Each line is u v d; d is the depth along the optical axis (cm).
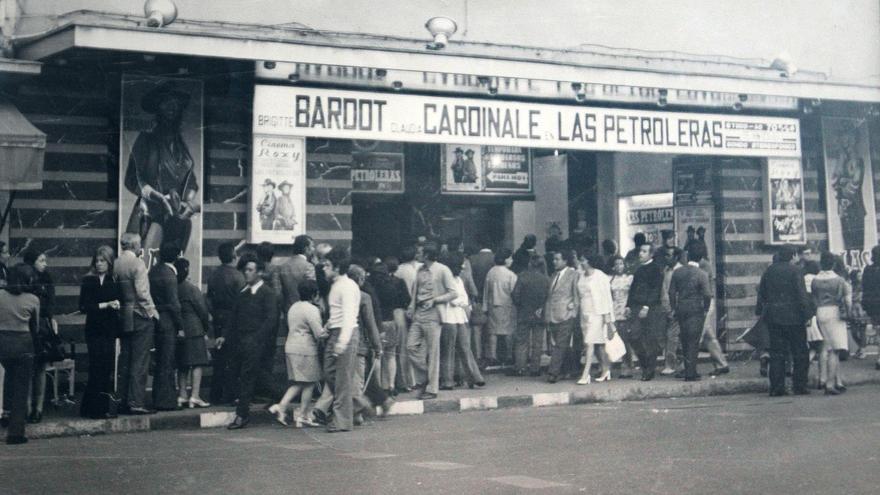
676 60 1566
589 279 1304
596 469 703
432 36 1395
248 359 1009
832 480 648
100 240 1221
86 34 1116
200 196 1267
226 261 1135
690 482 645
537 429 952
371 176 1598
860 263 1650
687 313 1302
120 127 1230
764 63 1628
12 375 913
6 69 1134
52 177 1201
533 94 1448
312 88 1296
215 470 734
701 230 1598
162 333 1056
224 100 1295
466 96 1409
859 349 1573
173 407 1062
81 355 1203
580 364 1429
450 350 1223
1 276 1003
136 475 718
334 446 863
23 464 779
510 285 1395
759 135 1577
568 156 1741
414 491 632
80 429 967
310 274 1113
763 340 1295
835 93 1569
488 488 635
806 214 1642
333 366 983
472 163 1686
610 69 1423
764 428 916
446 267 1177
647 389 1252
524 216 1733
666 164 1684
